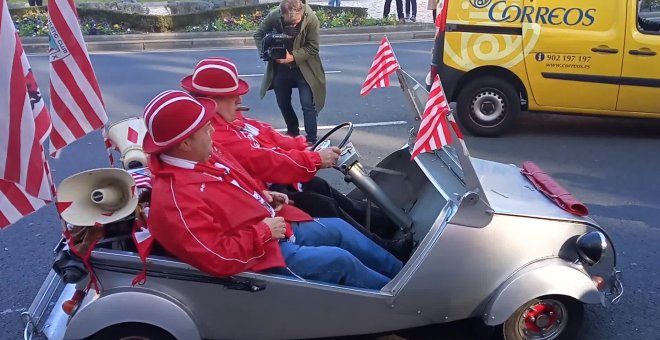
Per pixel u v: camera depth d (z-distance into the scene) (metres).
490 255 3.27
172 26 15.67
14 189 2.87
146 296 2.97
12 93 2.66
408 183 4.16
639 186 6.11
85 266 2.92
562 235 3.33
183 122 2.93
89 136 7.62
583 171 6.51
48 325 3.22
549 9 7.27
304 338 3.31
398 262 3.56
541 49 7.33
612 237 5.04
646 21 7.73
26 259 4.82
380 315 3.29
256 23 16.03
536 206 3.44
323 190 4.10
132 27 15.57
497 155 7.04
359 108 8.70
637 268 4.59
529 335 3.49
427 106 3.02
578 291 3.26
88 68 3.16
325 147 4.25
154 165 3.00
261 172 3.73
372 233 3.93
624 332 3.86
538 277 3.24
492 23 7.37
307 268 3.24
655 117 7.46
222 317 3.13
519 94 7.62
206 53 13.40
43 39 14.30
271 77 6.99
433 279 3.25
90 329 2.93
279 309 3.17
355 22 15.89
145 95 9.52
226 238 3.00
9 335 3.89
